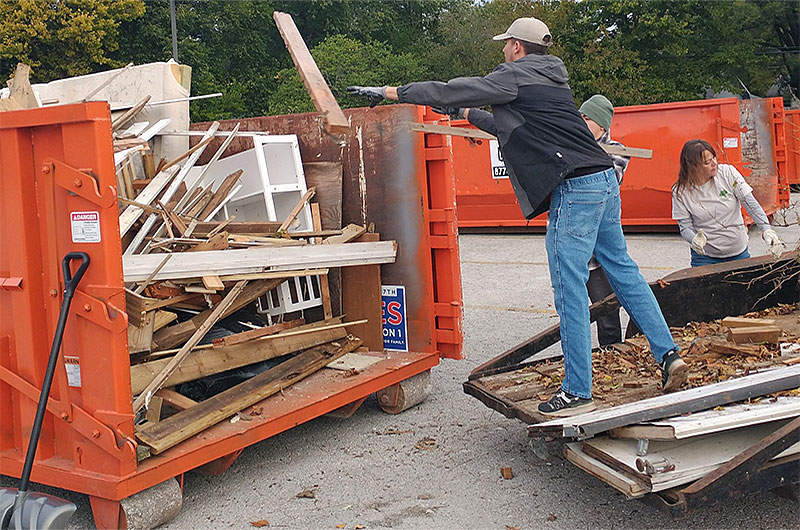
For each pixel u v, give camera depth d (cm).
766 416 333
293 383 475
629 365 466
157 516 364
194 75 3112
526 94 393
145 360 421
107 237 339
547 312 833
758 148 1353
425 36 4059
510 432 485
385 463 445
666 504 305
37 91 655
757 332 463
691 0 3203
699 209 559
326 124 318
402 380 511
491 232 1528
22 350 369
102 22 2612
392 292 541
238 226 520
